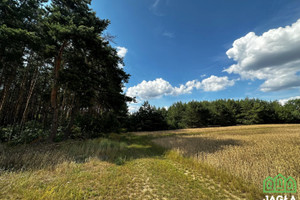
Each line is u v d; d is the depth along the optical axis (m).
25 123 14.59
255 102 48.75
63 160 6.53
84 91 11.80
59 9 11.88
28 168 5.44
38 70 17.22
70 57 12.24
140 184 4.60
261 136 14.83
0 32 9.34
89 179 4.79
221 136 16.91
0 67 11.80
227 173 5.20
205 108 44.97
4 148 8.49
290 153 7.18
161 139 17.14
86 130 15.96
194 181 4.96
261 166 5.32
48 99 16.58
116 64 14.68
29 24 13.82
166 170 6.02
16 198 3.39
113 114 18.73
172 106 57.84
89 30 10.17
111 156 8.25
